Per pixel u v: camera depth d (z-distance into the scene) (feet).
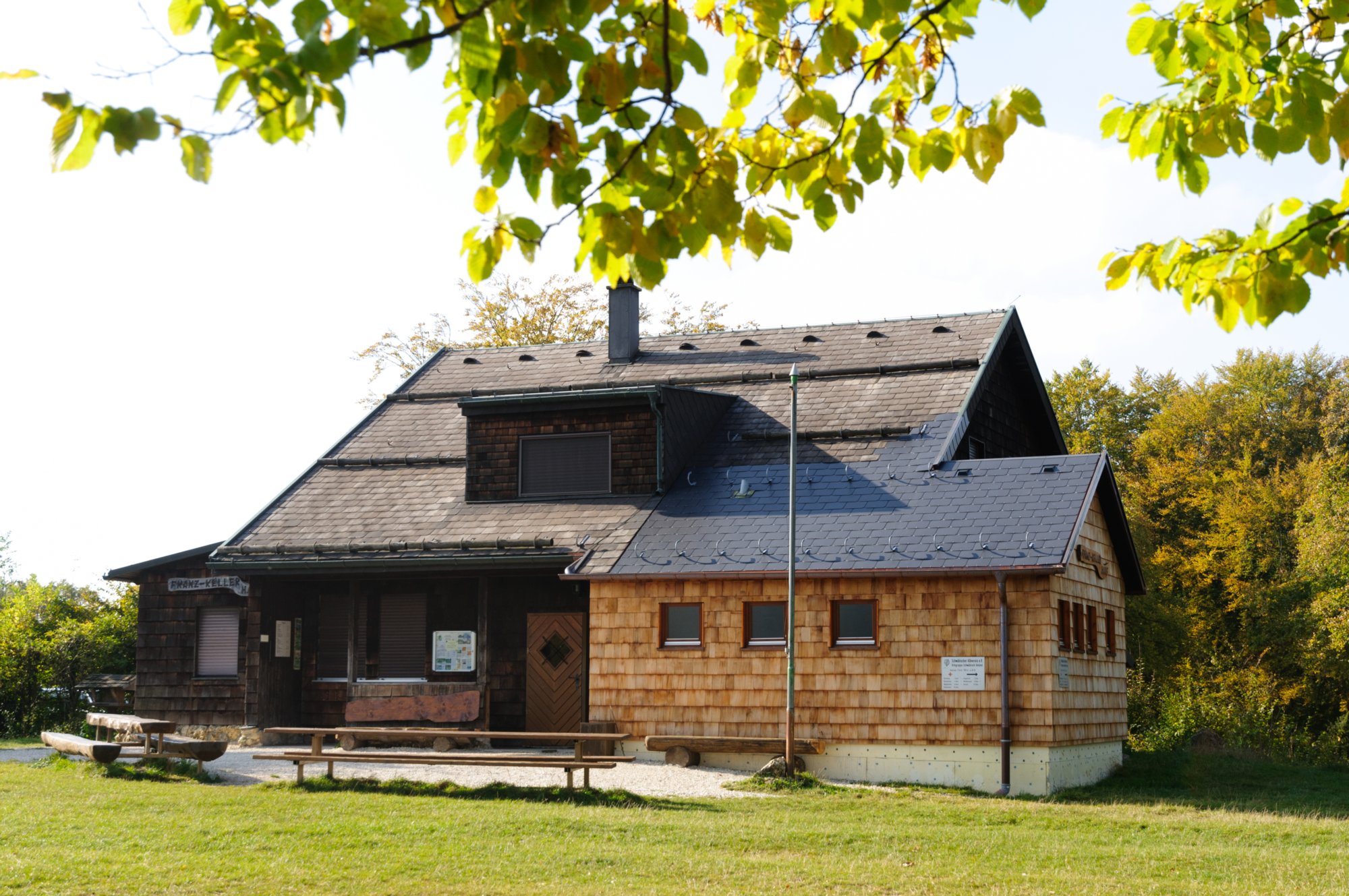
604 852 38.42
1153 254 17.12
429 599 77.36
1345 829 49.93
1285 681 116.47
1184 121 17.17
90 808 45.14
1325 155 16.96
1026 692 61.05
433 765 59.41
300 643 80.18
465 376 98.43
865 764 63.26
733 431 81.25
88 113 12.91
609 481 77.97
